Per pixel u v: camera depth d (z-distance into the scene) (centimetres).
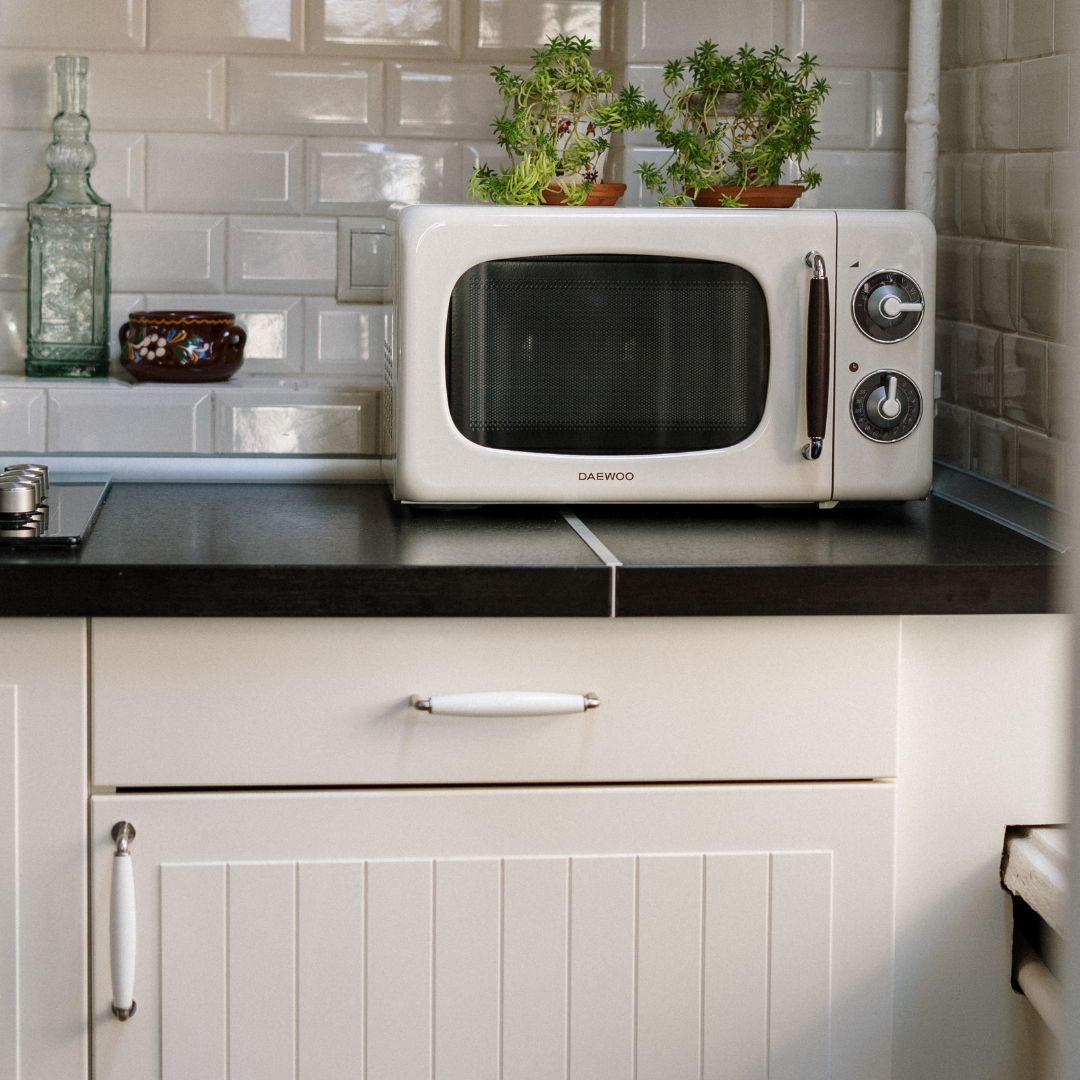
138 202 160
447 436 125
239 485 152
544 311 126
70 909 108
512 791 110
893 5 159
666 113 145
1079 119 26
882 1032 116
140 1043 110
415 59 161
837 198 162
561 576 106
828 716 113
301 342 164
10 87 157
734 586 108
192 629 106
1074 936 26
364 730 109
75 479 151
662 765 112
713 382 128
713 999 114
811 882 113
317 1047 111
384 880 110
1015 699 116
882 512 137
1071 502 27
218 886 109
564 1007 113
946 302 158
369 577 105
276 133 161
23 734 106
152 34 158
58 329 157
